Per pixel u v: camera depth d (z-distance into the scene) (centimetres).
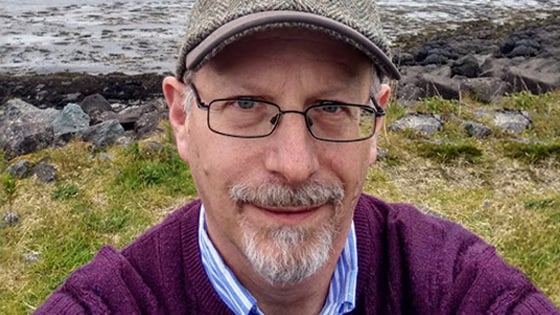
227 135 40
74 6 675
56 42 484
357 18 39
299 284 43
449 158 155
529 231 121
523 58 366
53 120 205
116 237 125
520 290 45
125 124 222
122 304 43
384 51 41
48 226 128
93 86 354
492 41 468
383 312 47
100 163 156
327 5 38
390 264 48
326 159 40
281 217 40
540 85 236
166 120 193
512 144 159
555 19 599
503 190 143
